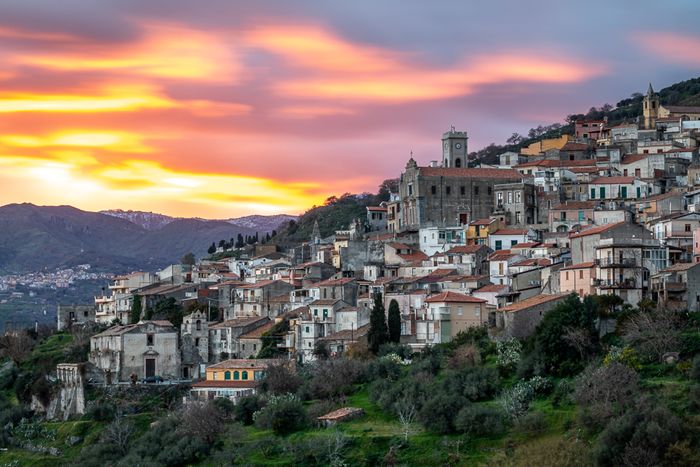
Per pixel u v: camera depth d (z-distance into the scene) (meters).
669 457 186.00
